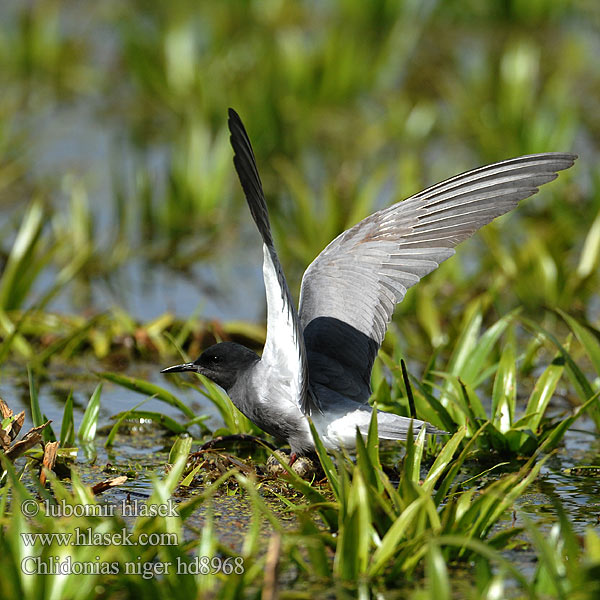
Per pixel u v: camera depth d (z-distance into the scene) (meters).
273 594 5.67
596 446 9.45
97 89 24.94
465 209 8.19
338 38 23.09
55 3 28.67
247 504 7.82
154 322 12.30
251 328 12.41
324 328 8.15
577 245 16.02
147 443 9.43
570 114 19.11
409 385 8.57
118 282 14.99
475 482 8.38
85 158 20.11
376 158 20.55
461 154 20.69
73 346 11.87
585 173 18.86
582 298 13.68
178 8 27.00
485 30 28.02
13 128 21.50
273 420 8.06
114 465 8.73
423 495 6.54
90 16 28.70
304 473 8.27
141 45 23.56
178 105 23.00
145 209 16.80
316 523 7.35
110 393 10.86
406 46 24.77
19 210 16.98
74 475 7.04
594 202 16.31
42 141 20.97
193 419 9.62
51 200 17.62
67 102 23.95
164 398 9.55
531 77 21.31
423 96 23.98
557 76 23.59
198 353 12.05
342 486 6.61
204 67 23.72
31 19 25.23
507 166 8.23
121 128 22.36
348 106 23.19
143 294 14.48
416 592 6.02
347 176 18.42
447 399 9.60
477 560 6.37
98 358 11.98
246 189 6.35
